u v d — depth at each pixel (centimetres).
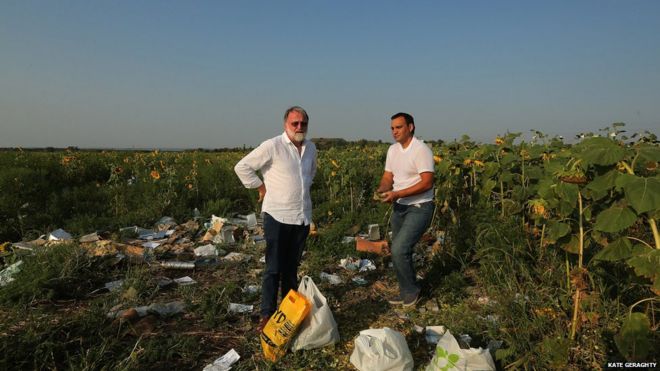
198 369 299
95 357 289
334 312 393
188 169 1260
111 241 534
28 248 509
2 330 305
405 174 400
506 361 286
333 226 667
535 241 461
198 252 556
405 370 279
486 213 507
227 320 370
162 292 431
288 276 373
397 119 392
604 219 252
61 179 1020
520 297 366
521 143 574
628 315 246
